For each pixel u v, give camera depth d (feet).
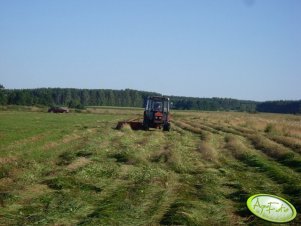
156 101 122.62
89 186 43.16
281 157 68.85
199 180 49.44
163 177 49.32
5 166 53.42
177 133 116.26
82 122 163.12
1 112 243.40
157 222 32.42
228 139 97.60
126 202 37.24
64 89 561.02
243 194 42.34
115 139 92.53
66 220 32.09
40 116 201.77
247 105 619.67
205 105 523.70
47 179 45.27
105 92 573.74
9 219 32.09
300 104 523.70
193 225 31.78
